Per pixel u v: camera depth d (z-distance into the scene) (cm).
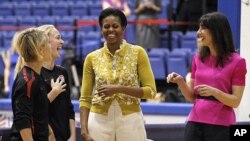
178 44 1569
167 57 1407
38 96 570
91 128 634
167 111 1082
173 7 1741
